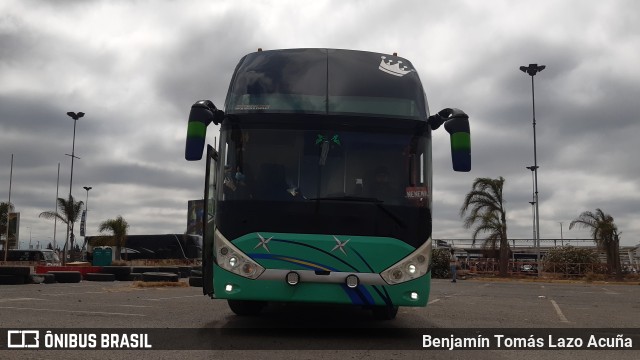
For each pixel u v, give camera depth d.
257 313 10.13
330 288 7.34
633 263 60.12
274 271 7.35
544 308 13.41
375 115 7.95
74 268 25.80
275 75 8.12
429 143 8.01
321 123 7.87
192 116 7.85
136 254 44.97
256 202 7.56
